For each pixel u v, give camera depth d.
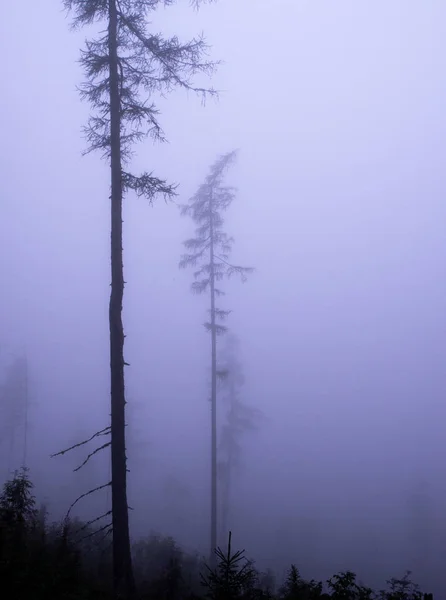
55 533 12.84
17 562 8.10
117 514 9.84
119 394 10.30
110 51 11.00
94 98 11.26
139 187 10.95
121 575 9.49
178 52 11.16
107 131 11.46
